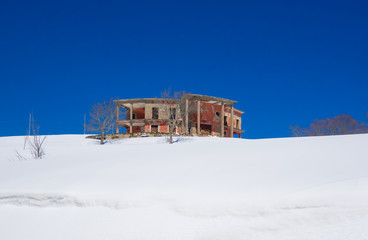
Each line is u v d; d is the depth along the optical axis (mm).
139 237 5895
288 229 5473
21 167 12117
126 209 6801
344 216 5430
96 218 6730
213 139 31062
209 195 6645
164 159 11109
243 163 9250
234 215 6020
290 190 6355
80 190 7730
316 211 5688
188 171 8727
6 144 29547
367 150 9781
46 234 6469
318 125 50531
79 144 28438
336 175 7012
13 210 7551
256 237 5430
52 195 7695
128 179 8328
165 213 6430
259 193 6418
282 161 9102
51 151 21594
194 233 5770
